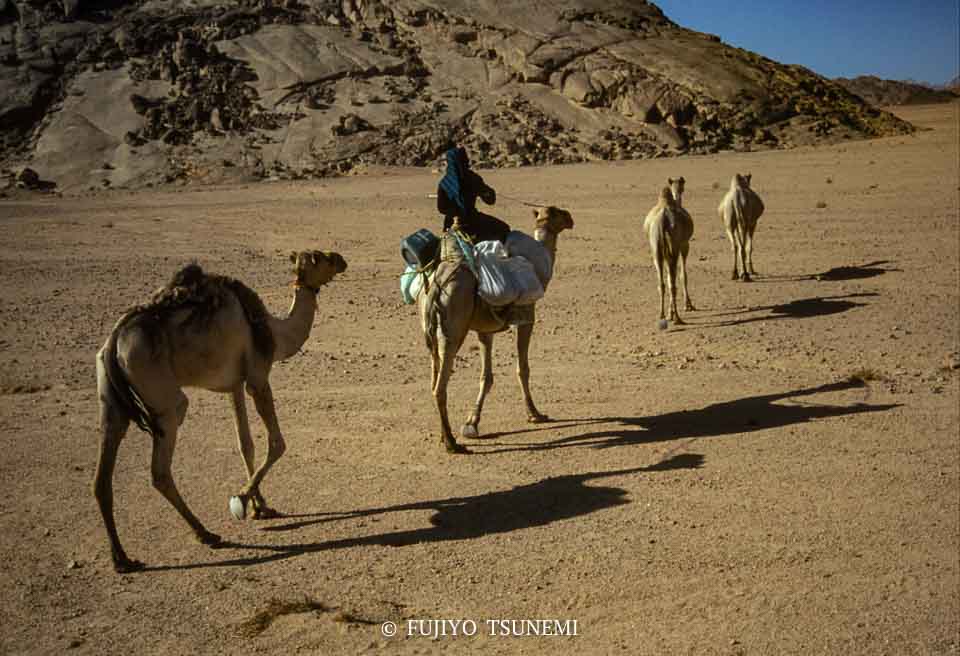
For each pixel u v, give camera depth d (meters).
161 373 6.83
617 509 8.09
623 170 59.16
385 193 49.84
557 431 10.38
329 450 9.77
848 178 44.00
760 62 96.00
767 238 27.27
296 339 8.18
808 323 16.25
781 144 76.25
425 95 87.62
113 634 6.01
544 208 10.98
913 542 7.48
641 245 27.31
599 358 14.00
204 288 7.17
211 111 84.06
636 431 10.30
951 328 15.58
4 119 85.19
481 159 72.81
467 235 9.77
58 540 7.45
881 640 6.04
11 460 9.39
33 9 105.12
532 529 7.69
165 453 7.01
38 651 5.80
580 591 6.64
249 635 6.00
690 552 7.26
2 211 43.25
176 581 6.75
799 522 7.84
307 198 48.03
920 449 9.59
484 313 9.70
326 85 89.69
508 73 92.19
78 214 41.28
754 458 9.35
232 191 56.34
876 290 19.16
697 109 82.25
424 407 11.41
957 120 95.12
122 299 19.80
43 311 18.25
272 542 7.45
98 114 85.88
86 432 10.37
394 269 24.48
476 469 9.16
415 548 7.32
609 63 89.44
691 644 5.97
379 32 101.50
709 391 11.93
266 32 100.62
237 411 7.65
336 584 6.71
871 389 11.85
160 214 40.69
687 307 17.86
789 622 6.25
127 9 109.19
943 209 31.36
